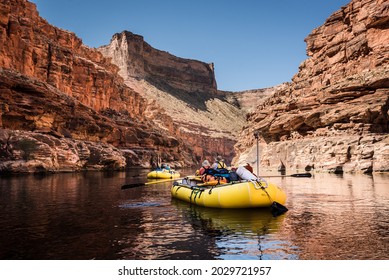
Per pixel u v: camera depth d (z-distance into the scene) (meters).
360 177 17.55
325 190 12.20
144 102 68.25
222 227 6.33
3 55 27.72
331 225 6.28
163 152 54.84
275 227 6.22
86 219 7.22
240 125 146.38
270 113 36.44
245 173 8.71
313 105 28.61
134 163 42.47
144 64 136.88
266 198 8.01
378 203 8.89
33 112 25.59
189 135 99.69
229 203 8.13
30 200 10.21
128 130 45.28
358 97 24.95
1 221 7.00
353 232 5.70
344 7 32.72
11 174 21.28
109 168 32.09
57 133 27.31
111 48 131.88
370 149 20.73
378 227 6.04
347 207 8.33
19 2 33.00
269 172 26.38
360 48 28.36
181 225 6.57
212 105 155.50
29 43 31.39
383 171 19.64
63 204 9.46
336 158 22.42
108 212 8.09
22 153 22.50
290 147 28.53
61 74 36.69
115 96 50.94
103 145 33.97
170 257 4.60
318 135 26.92
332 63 32.16
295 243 5.12
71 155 26.28
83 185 15.16
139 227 6.41
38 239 5.54
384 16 26.02
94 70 43.91
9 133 22.78
